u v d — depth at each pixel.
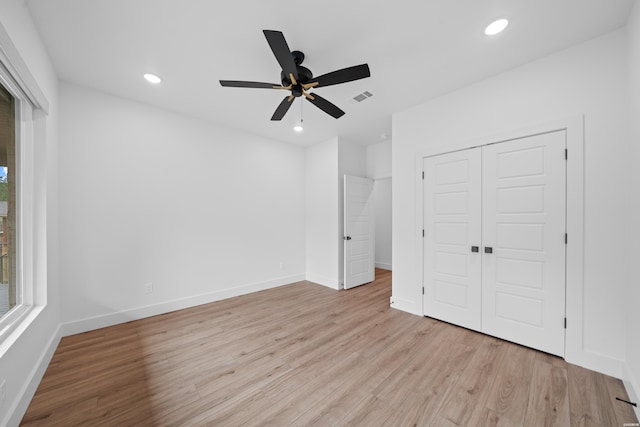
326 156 4.62
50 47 2.08
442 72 2.47
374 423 1.49
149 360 2.16
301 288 4.41
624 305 1.86
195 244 3.54
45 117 2.04
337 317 3.10
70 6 1.67
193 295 3.51
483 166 2.60
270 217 4.44
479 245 2.63
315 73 2.48
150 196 3.16
